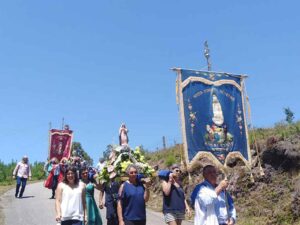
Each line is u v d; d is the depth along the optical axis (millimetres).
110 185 9328
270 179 14461
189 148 12641
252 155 15797
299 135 15359
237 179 15172
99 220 10062
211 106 13352
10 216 13672
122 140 9648
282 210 12883
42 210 14945
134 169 7898
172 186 9141
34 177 37344
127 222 7621
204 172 6648
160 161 22031
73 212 7828
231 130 13539
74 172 8125
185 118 12867
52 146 26000
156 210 16719
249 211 13844
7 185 28766
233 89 13953
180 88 13055
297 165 14250
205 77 13531
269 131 17375
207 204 6340
